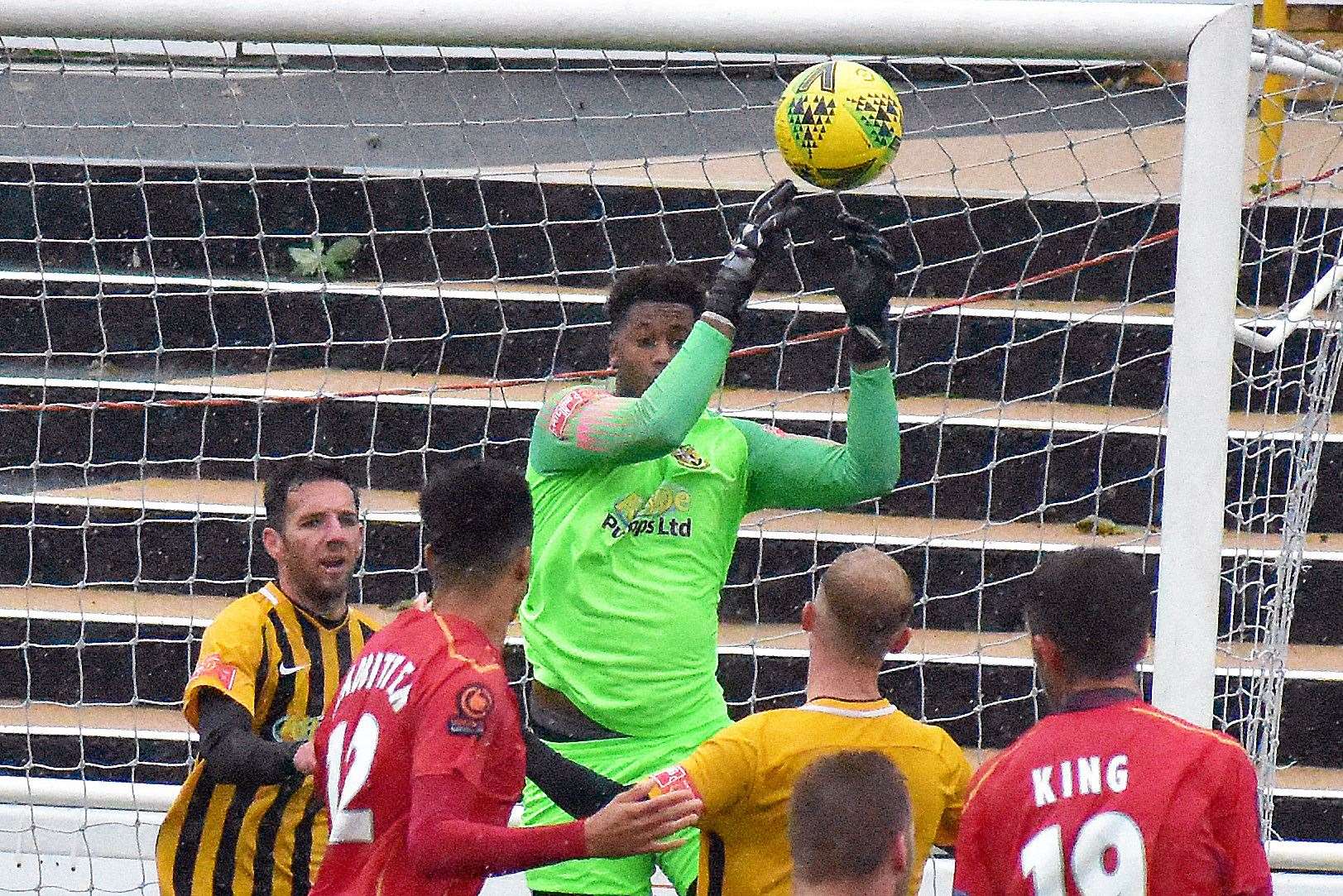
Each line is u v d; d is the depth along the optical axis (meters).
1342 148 24.52
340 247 25.69
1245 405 23.80
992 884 10.48
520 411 23.83
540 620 14.05
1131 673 10.62
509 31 14.86
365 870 10.41
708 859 11.52
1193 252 14.33
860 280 13.25
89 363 25.23
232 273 25.84
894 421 13.75
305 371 25.14
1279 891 18.66
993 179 25.38
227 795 13.95
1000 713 22.02
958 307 21.86
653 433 12.82
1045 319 23.89
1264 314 23.17
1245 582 21.39
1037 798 10.33
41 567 23.89
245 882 14.00
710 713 14.06
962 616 22.80
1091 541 21.20
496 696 10.29
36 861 19.14
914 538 22.59
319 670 14.23
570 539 13.84
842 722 11.18
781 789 11.12
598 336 24.67
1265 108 21.59
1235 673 20.88
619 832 10.03
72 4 15.42
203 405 23.70
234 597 23.80
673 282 13.84
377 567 23.17
